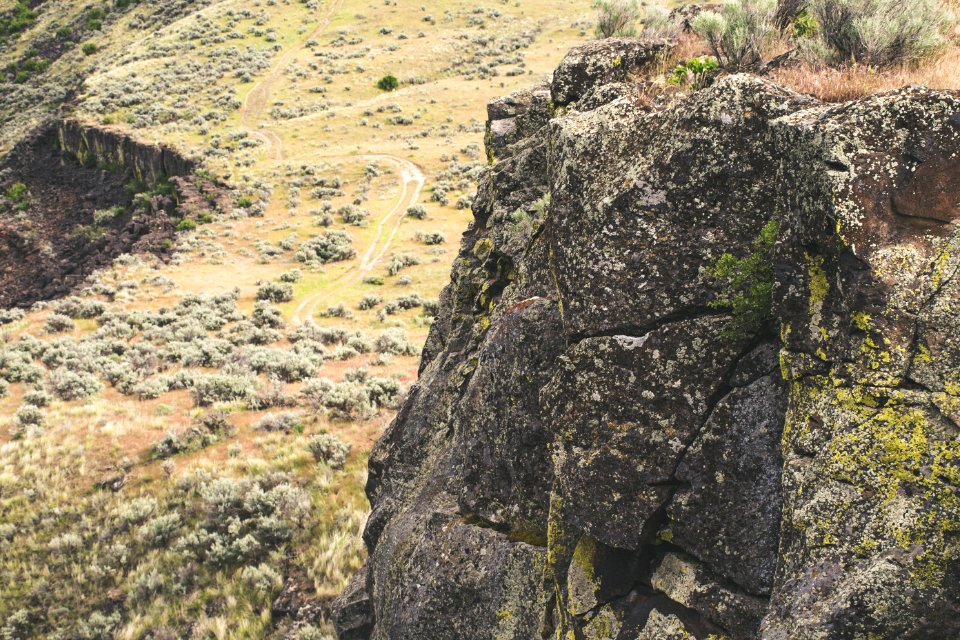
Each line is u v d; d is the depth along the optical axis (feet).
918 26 17.53
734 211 16.61
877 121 13.85
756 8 22.06
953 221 13.09
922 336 12.84
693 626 16.33
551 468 22.90
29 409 78.48
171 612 48.55
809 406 14.40
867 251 13.48
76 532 57.67
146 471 65.16
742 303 16.39
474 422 26.12
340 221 183.73
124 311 125.70
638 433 17.46
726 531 16.07
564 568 19.79
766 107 16.21
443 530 25.64
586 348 18.60
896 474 12.68
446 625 23.97
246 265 159.33
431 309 124.47
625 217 17.98
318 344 105.50
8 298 162.81
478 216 40.34
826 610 12.71
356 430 68.49
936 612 11.93
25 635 49.08
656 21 30.89
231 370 90.68
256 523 54.80
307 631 43.55
